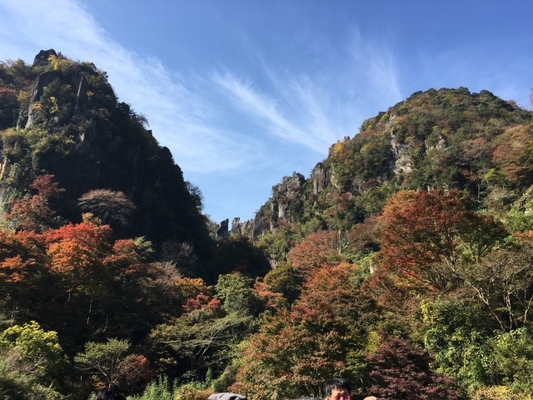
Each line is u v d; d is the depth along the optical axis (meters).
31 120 61.00
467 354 16.67
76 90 65.25
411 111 88.56
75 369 24.50
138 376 25.59
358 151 89.44
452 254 24.02
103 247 39.09
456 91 96.00
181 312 37.34
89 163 59.03
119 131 67.69
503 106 84.00
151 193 64.75
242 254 67.19
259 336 18.31
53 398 17.22
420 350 14.64
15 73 73.12
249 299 41.31
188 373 28.73
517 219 28.66
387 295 24.45
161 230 63.25
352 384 15.51
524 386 13.93
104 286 33.22
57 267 31.11
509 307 18.45
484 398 14.12
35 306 28.75
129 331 31.86
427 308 19.73
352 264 49.84
